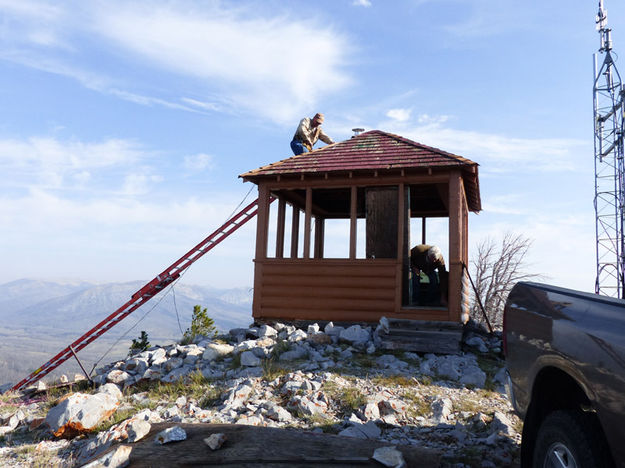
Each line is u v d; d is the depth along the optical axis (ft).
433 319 33.47
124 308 42.09
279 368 25.91
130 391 25.66
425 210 47.80
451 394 22.58
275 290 37.17
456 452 15.07
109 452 13.61
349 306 35.35
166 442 14.56
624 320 8.02
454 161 34.24
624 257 89.30
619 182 92.17
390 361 27.73
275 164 39.73
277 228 40.86
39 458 16.15
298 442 14.32
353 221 36.60
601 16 99.81
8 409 24.54
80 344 41.34
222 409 20.01
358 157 38.50
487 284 56.95
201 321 47.14
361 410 19.12
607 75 96.99
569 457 8.64
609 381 7.69
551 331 9.73
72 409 19.36
